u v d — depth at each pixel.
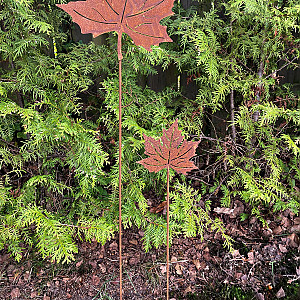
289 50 2.26
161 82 2.69
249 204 2.46
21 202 2.07
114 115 2.41
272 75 2.27
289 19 1.99
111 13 1.34
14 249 2.04
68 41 2.50
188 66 2.46
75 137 1.98
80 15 1.31
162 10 1.35
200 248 2.34
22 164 2.18
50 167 2.33
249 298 1.99
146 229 2.23
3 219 2.02
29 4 1.84
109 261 2.25
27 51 1.95
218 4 2.27
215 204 2.60
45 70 1.98
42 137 1.86
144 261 2.26
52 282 2.11
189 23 2.11
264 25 2.13
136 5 1.34
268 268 2.16
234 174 2.44
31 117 1.81
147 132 2.06
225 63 2.15
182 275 2.16
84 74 2.09
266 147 2.35
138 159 2.30
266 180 2.44
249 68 2.34
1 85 1.92
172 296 2.04
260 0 1.91
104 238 1.98
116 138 2.32
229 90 2.14
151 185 2.47
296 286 2.04
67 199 2.34
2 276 2.13
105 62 2.16
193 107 2.34
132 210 2.18
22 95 2.21
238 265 2.19
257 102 2.25
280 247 2.28
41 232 1.94
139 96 2.27
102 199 2.36
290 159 2.59
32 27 2.00
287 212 2.53
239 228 2.45
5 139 2.27
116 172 2.15
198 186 2.74
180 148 1.51
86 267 2.21
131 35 1.38
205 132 2.76
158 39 1.38
